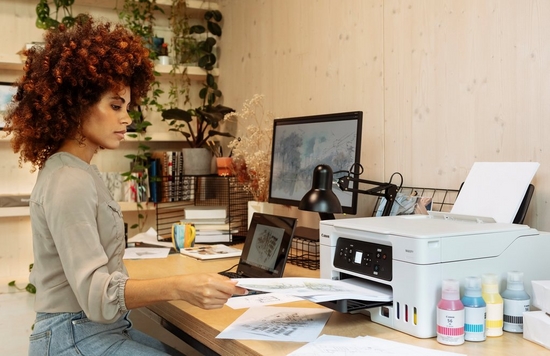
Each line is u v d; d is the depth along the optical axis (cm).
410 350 122
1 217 323
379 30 229
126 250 260
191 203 350
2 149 323
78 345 144
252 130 272
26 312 320
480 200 170
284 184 241
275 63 299
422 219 165
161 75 350
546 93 167
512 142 178
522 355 119
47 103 147
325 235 160
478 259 137
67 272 136
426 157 209
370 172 237
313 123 227
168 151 349
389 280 138
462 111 194
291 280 151
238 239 277
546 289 127
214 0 355
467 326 128
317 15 265
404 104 219
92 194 142
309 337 133
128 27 333
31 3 324
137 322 295
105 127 154
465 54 193
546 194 168
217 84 362
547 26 166
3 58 300
